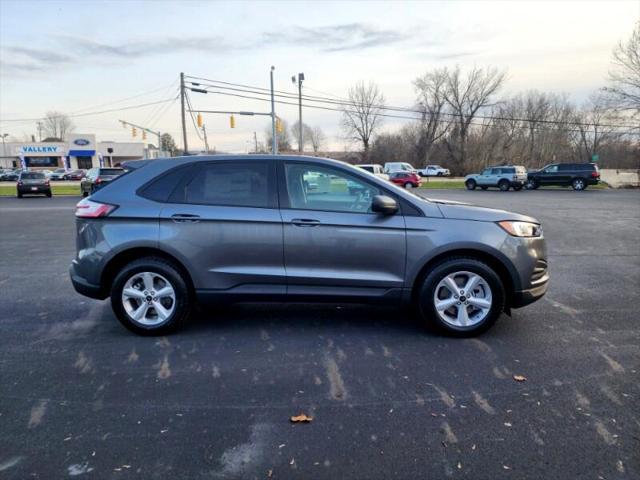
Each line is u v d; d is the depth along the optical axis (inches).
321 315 181.9
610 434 100.6
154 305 159.2
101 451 95.2
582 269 268.1
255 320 176.2
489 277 153.2
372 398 117.0
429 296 154.8
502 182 1188.5
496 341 154.5
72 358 142.5
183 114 1279.5
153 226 154.5
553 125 2460.6
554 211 628.1
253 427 104.3
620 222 501.7
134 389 122.4
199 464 91.2
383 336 159.5
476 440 98.8
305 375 130.3
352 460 92.4
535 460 91.9
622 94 1310.3
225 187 157.6
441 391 120.5
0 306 197.8
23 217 589.0
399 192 156.4
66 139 2854.3
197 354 145.0
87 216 157.3
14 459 92.6
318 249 153.3
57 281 244.5
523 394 118.6
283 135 3127.5
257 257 154.8
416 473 88.5
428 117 2484.0
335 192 156.8
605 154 2325.3
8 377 129.6
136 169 162.9
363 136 2827.3
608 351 145.9
